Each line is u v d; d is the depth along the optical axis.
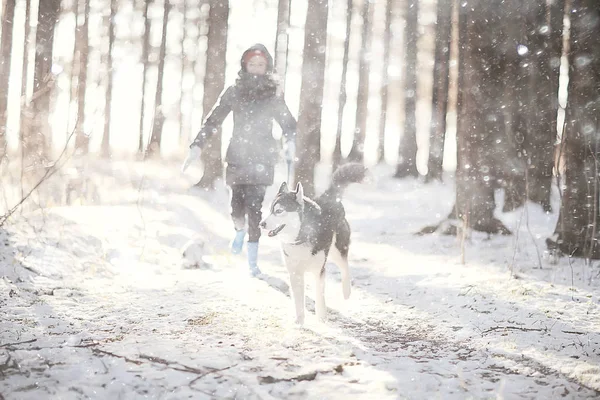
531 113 9.99
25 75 15.38
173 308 4.55
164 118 20.91
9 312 4.15
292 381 3.10
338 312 4.70
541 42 9.41
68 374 3.07
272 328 4.09
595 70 6.23
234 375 3.12
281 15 20.61
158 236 7.08
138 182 13.55
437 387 3.09
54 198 8.48
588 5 6.23
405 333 4.14
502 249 7.23
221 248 7.23
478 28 7.85
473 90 8.01
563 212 6.65
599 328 4.20
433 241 7.98
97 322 4.09
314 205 4.50
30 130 7.19
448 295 5.20
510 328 4.22
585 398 3.00
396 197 15.44
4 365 3.11
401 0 20.70
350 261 6.91
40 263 5.43
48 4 11.48
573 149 6.51
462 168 8.20
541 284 5.51
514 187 10.29
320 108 11.18
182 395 2.86
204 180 13.63
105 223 7.06
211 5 13.59
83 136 6.10
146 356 3.37
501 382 3.16
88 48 19.62
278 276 5.88
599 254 6.44
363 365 3.40
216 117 6.07
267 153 5.96
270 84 6.02
